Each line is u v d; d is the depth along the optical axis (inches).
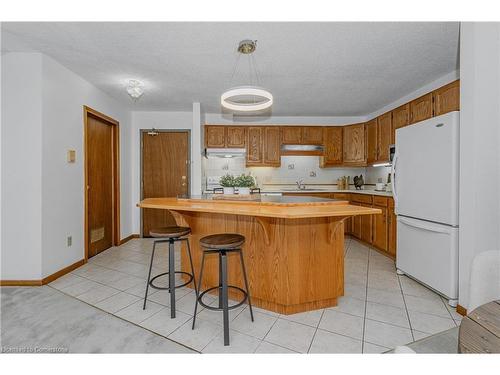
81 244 126.6
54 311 82.7
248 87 88.1
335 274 86.0
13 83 101.1
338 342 67.2
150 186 185.8
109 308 84.8
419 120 128.3
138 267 124.0
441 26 84.8
